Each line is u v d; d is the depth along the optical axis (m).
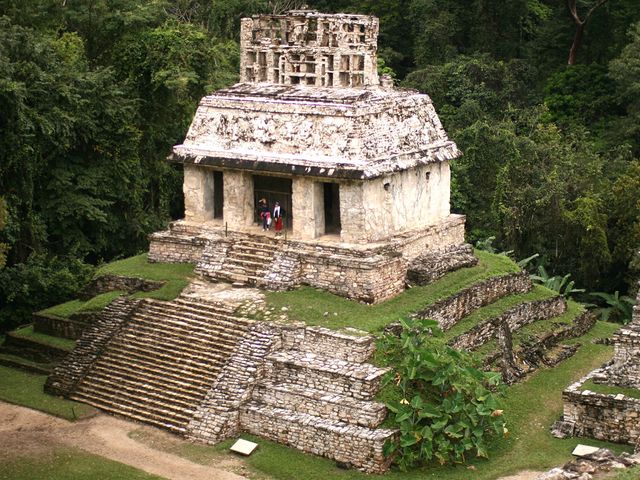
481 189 50.59
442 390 28.36
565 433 29.14
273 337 30.27
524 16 65.44
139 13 49.25
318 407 28.39
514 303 35.81
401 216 34.56
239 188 35.25
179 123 49.72
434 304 32.25
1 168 39.41
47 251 42.50
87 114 43.28
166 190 49.72
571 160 50.34
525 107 59.25
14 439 28.77
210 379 30.16
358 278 31.95
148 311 33.09
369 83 34.62
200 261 34.94
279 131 34.22
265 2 63.31
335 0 66.75
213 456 27.95
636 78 55.94
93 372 31.78
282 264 33.22
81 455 27.72
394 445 27.20
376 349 29.36
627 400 28.36
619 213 46.84
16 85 37.47
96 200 43.62
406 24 65.88
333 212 35.41
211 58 49.69
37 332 35.28
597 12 62.38
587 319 38.78
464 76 59.56
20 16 45.47
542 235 48.31
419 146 35.22
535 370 33.94
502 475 27.02
